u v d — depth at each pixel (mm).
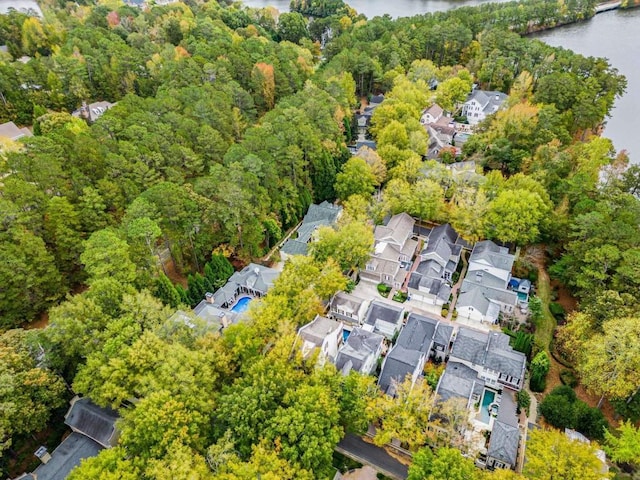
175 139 92312
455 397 57750
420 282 81312
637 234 74062
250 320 66812
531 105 122625
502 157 108250
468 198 91625
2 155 85750
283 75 138500
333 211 99188
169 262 86000
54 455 54781
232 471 47625
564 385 65688
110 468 46062
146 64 135375
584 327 65062
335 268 76562
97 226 75000
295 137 99500
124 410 52375
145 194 75438
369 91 165875
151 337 56219
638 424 60094
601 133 135250
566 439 50031
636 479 52281
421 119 138125
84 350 56719
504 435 56719
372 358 66500
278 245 96125
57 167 75875
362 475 55938
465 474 46531
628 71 169375
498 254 84125
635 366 57156
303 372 59562
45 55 149375
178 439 47875
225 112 108812
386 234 89875
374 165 105375
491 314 75875
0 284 63250
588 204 84562
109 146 84625
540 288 83438
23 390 53125
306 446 49312
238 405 51375
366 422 55688
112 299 62312
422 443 54938
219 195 80438
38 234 71125
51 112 107625
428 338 69688
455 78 147500
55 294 70812
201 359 55688
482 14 195625
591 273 71125
